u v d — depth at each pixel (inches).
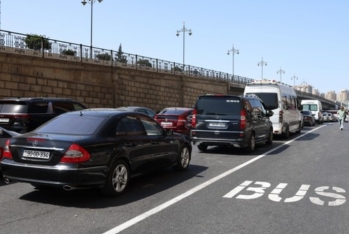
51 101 459.8
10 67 831.1
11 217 204.7
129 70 1250.6
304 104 1541.6
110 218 203.3
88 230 183.3
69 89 1003.9
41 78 911.0
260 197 252.5
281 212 217.3
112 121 261.6
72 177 221.9
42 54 912.9
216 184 293.4
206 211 218.4
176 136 339.9
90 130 247.8
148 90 1387.8
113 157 246.7
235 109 464.4
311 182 302.4
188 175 331.0
